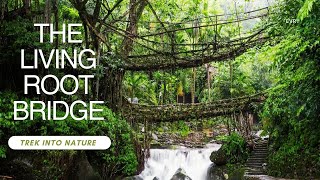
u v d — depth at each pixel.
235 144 16.66
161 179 17.08
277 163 13.37
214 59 12.52
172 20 19.44
